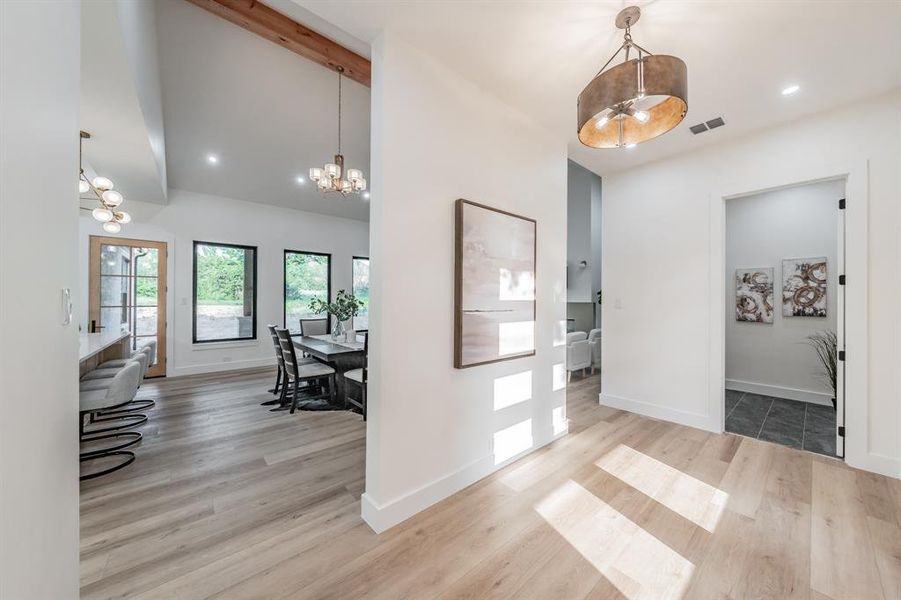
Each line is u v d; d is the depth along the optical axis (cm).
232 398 432
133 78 221
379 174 191
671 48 206
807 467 255
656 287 362
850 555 168
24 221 73
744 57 212
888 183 245
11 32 67
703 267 331
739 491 224
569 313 825
